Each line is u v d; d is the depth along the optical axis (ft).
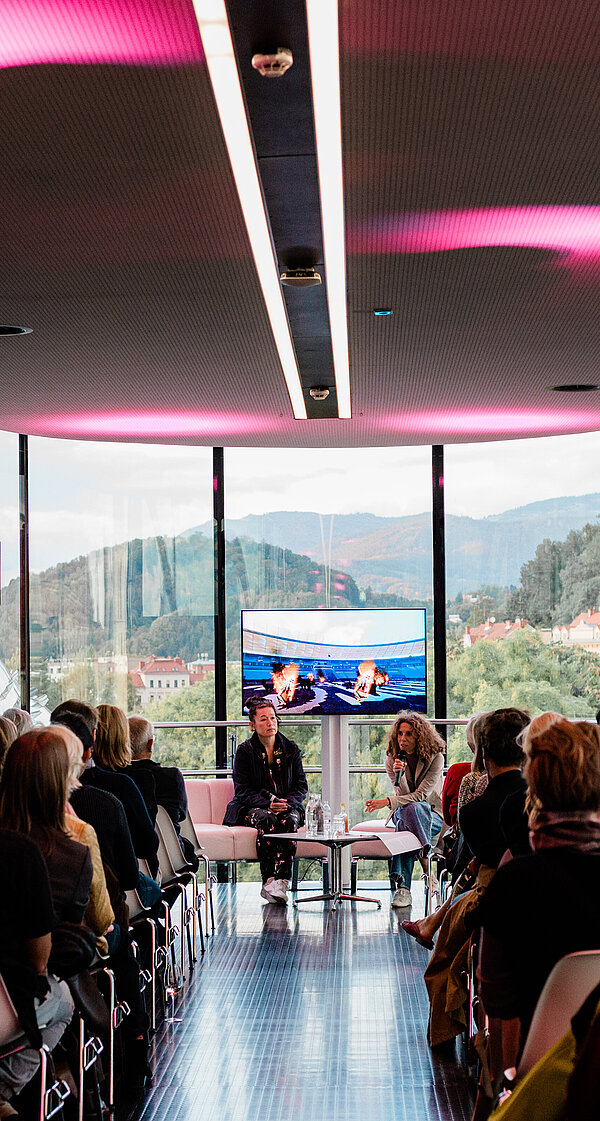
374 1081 16.31
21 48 10.48
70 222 15.12
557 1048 7.40
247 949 24.39
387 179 13.78
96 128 12.15
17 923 10.59
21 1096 11.76
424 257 16.78
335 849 29.07
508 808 13.16
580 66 10.88
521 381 25.59
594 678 34.65
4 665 32.99
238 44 10.06
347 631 32.94
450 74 11.03
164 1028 18.80
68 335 21.11
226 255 16.55
